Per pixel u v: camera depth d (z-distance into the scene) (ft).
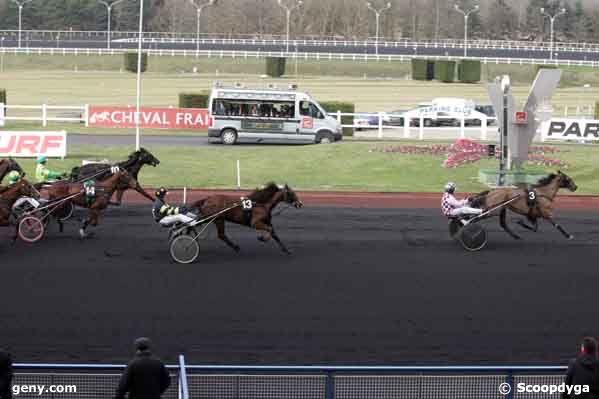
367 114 151.74
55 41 352.28
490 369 36.68
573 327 54.75
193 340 51.39
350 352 49.75
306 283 63.62
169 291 61.11
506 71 304.91
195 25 451.12
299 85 260.83
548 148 126.82
